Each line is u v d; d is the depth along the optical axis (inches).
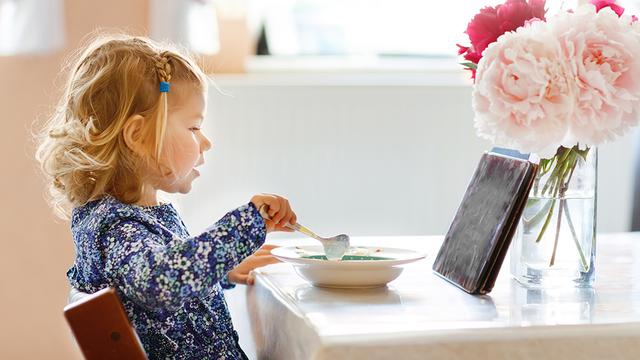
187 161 48.9
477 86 38.5
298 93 108.9
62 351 106.2
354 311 36.2
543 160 41.3
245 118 108.7
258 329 45.8
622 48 37.8
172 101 48.5
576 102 37.5
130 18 105.0
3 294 104.9
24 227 104.4
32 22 102.4
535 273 41.9
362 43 125.2
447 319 34.5
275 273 47.1
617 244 58.0
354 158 110.7
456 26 124.5
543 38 37.6
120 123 47.2
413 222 112.7
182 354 45.3
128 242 41.5
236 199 109.4
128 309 43.8
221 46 117.8
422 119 111.5
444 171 112.5
